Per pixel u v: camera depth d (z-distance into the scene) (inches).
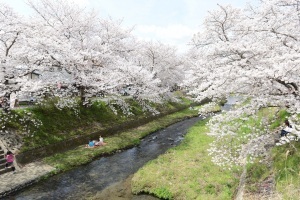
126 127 1083.9
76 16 933.2
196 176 570.3
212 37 635.5
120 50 1091.3
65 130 853.8
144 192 547.8
